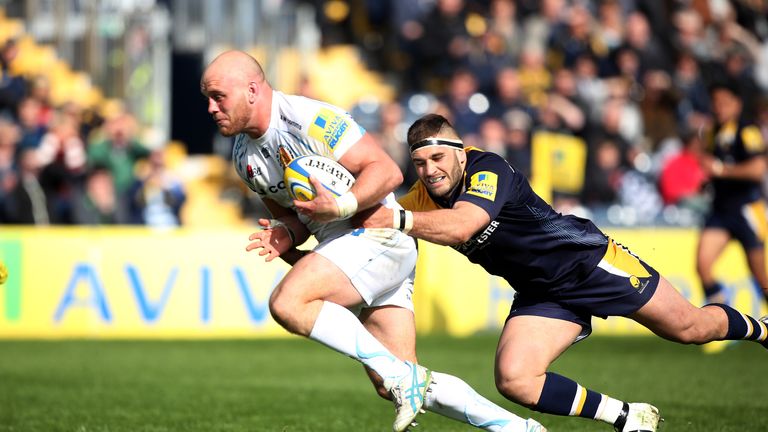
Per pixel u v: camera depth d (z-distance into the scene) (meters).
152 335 41.50
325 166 17.45
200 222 53.62
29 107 49.94
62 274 41.38
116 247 41.59
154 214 48.75
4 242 41.09
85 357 35.38
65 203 47.22
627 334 43.88
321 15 60.56
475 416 17.52
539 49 56.56
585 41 57.84
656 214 52.66
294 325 17.20
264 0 57.81
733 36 64.56
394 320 18.83
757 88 58.03
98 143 48.03
